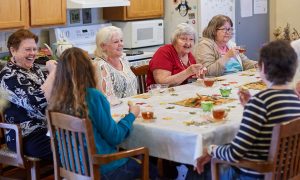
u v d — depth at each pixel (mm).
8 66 3229
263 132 2246
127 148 2828
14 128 3109
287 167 2357
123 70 3643
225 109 2883
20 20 4551
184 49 3969
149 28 5688
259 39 6449
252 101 2246
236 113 2889
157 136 2668
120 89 3561
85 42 5500
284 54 2227
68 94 2539
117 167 2668
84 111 2525
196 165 2508
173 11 5746
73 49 2594
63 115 2516
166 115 2893
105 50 3555
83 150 2512
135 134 2764
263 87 3586
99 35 3562
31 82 3252
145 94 3473
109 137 2621
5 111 3275
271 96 2240
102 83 3400
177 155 2607
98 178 2510
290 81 2293
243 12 6043
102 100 2598
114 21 5727
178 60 4004
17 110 3221
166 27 5883
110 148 2668
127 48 5637
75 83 2531
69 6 4953
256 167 2246
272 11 6648
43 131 3193
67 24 5348
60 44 4824
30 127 3195
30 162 3154
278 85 2277
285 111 2236
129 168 2697
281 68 2232
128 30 5578
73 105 2529
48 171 3709
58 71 2578
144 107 3049
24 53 3229
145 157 2605
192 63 4129
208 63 4199
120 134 2658
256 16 6312
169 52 3975
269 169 2236
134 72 3998
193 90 3559
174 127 2641
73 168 2613
